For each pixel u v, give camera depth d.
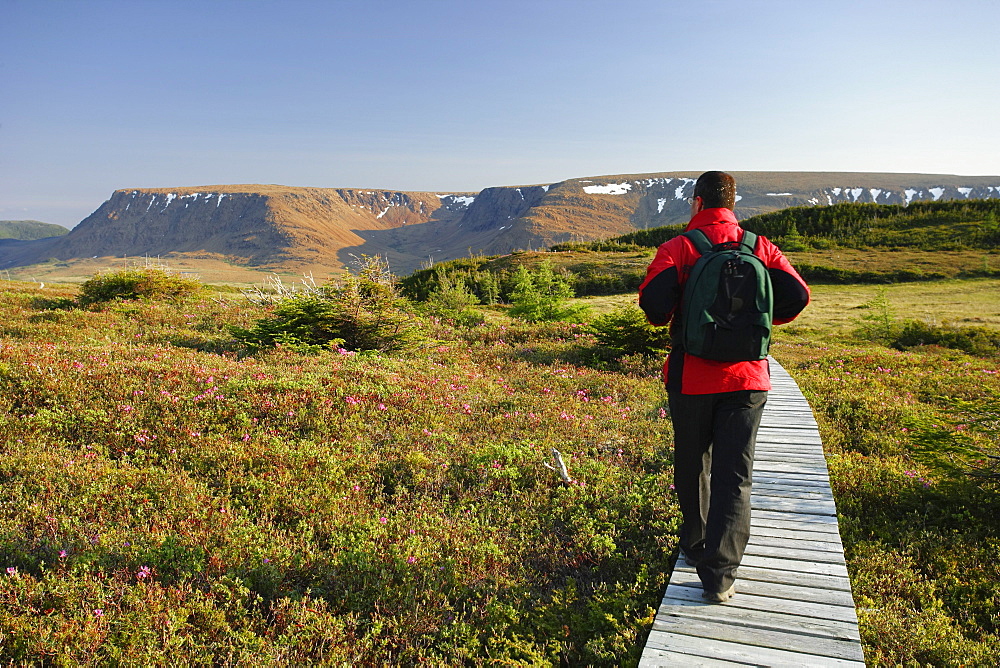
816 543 4.53
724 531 3.28
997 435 6.85
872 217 92.75
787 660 3.16
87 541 4.34
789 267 3.28
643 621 3.90
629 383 11.45
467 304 23.98
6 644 3.24
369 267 14.49
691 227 3.40
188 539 4.48
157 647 3.37
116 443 6.36
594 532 5.21
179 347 12.41
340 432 7.16
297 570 4.28
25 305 17.75
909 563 5.08
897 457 7.63
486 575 4.49
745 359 3.10
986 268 58.25
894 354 18.28
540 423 8.21
